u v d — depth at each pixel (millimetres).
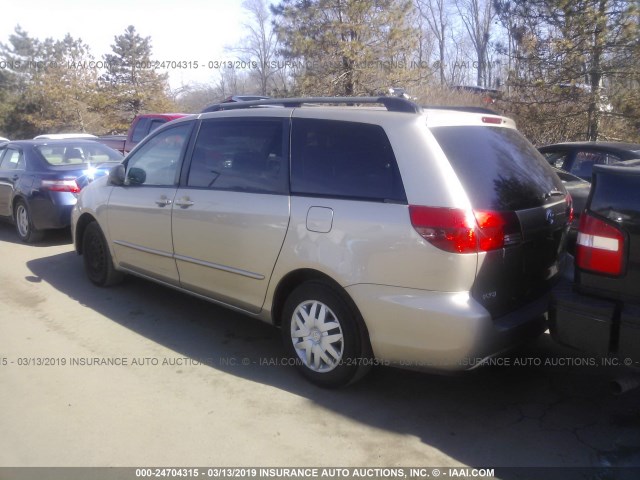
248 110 4555
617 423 3652
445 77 24281
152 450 3400
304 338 4078
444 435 3539
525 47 14023
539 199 3889
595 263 3223
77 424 3666
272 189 4180
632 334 3070
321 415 3756
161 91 36719
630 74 13250
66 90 37438
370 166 3730
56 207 8070
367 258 3602
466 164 3586
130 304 5785
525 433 3553
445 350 3424
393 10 20219
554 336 3410
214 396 4000
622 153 7211
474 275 3395
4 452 3385
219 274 4586
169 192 4980
